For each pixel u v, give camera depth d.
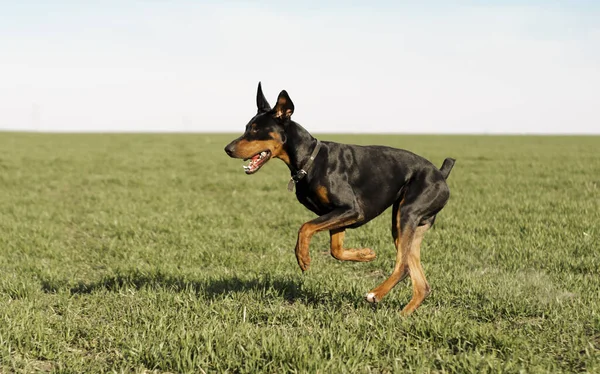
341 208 6.12
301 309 6.20
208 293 6.84
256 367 4.63
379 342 5.09
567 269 8.12
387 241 10.50
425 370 4.61
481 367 4.57
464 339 5.23
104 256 9.82
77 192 19.27
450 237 10.66
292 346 4.86
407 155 6.45
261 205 15.63
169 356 4.84
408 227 6.15
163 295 6.61
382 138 78.88
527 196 16.62
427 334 5.37
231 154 6.25
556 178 21.81
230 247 10.31
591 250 9.23
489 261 8.91
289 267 8.70
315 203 6.34
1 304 6.44
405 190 6.36
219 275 7.92
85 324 5.79
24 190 19.38
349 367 4.60
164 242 10.76
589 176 22.61
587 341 5.08
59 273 8.40
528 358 4.77
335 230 6.48
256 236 11.11
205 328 5.28
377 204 6.29
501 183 20.56
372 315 5.93
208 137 75.81
